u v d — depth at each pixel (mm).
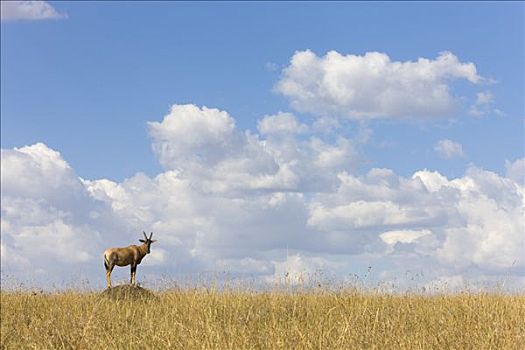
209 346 11602
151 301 16984
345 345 11773
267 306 15797
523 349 11836
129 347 12172
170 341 12086
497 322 13250
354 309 15031
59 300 17344
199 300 16125
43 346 12664
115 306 16172
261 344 11734
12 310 16281
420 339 12086
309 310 15320
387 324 13250
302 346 11641
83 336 13000
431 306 15453
